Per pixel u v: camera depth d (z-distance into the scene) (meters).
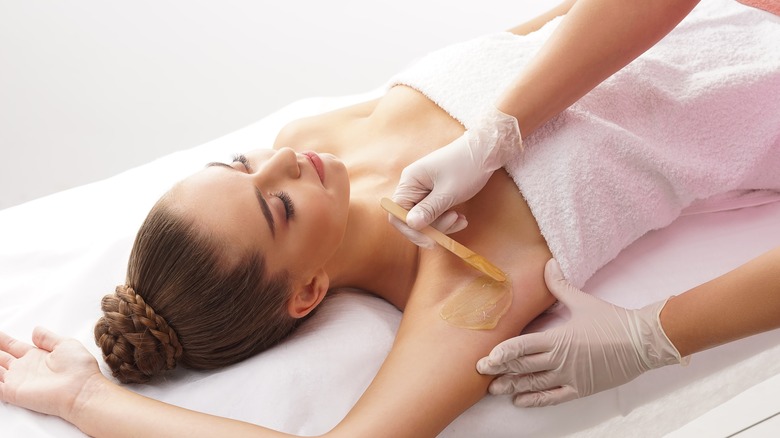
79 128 2.71
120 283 1.56
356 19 2.85
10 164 2.69
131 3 2.73
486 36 1.60
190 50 2.77
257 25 2.80
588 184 1.43
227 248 1.35
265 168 1.40
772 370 1.52
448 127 1.54
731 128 1.50
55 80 2.70
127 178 1.82
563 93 1.39
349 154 1.63
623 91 1.50
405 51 2.86
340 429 1.25
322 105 2.01
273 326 1.43
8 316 1.54
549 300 1.43
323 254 1.43
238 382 1.36
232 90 2.79
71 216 1.72
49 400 1.31
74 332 1.50
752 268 1.28
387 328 1.46
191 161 1.85
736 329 1.28
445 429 1.37
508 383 1.36
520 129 1.41
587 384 1.36
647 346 1.33
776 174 1.55
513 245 1.44
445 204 1.39
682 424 1.53
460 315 1.37
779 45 1.53
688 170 1.47
